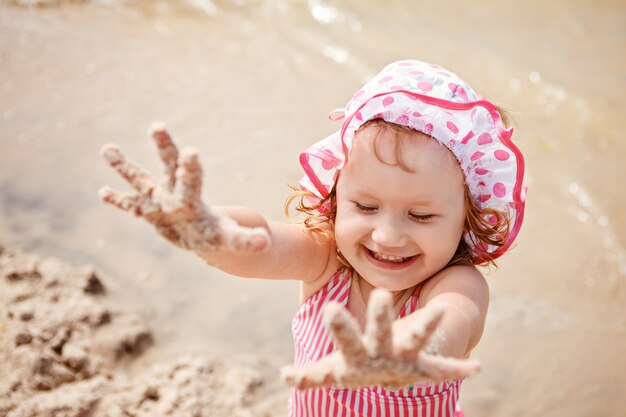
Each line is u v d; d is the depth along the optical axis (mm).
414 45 6488
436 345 1780
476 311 2008
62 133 5109
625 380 3828
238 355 3758
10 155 4855
